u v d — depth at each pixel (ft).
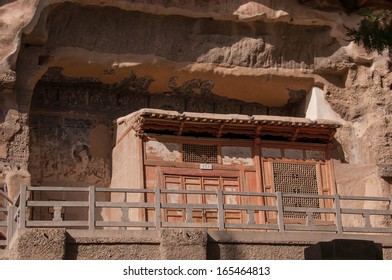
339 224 63.77
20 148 75.00
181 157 76.89
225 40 82.53
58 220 58.95
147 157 75.77
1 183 73.15
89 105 82.23
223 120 77.10
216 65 82.12
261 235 61.05
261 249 60.64
